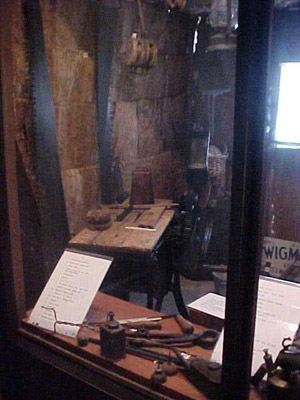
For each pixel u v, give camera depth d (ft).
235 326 2.89
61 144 4.85
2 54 3.90
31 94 4.50
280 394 2.85
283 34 4.19
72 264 4.36
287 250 4.27
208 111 4.16
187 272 4.47
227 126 4.09
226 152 4.13
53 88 4.69
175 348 3.68
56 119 4.76
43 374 4.10
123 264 4.68
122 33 4.73
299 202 4.27
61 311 4.15
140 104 4.69
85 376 3.74
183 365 3.45
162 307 4.44
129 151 4.90
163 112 4.50
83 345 3.86
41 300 4.32
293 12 4.18
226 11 3.86
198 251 4.41
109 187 5.10
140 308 4.47
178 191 4.58
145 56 4.42
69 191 4.93
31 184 4.56
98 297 4.73
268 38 2.54
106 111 4.98
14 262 4.27
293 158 4.21
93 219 4.81
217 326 3.88
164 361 3.54
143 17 4.46
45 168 4.68
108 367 3.64
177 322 4.12
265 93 2.61
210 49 3.95
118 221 4.86
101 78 4.96
